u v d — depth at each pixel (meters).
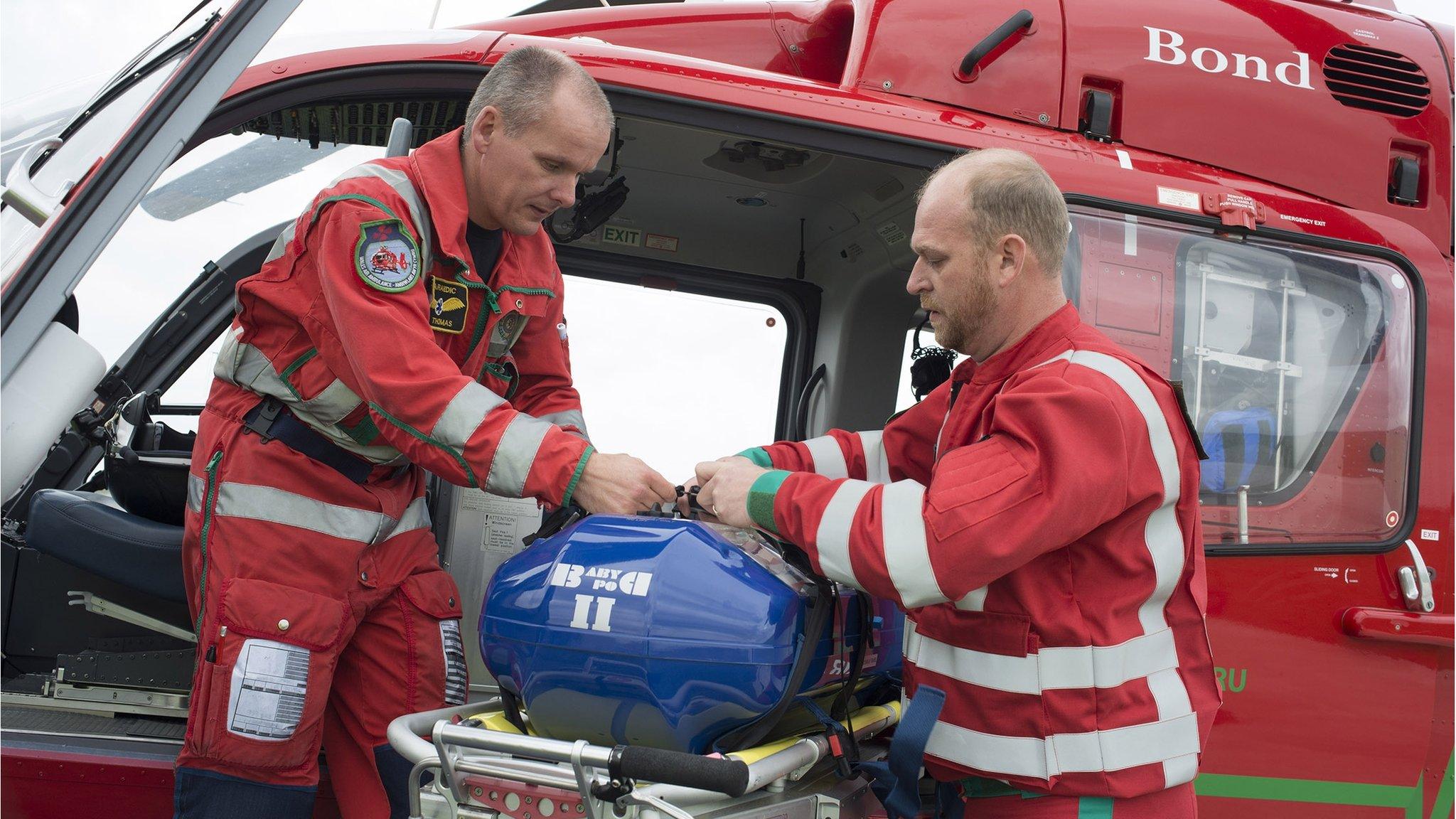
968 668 1.36
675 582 1.27
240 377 1.61
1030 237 1.38
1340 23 2.45
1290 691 2.05
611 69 2.00
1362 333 2.21
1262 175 2.32
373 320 1.43
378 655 1.69
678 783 1.10
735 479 1.43
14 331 1.40
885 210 2.90
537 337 1.86
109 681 2.03
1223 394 2.12
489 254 1.66
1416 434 2.18
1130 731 1.32
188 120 1.52
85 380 1.51
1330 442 2.16
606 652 1.26
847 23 2.52
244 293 1.57
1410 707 2.11
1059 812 1.32
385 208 1.48
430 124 2.36
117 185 1.48
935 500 1.25
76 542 2.00
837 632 1.43
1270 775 2.04
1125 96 2.26
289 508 1.57
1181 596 1.41
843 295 3.20
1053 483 1.22
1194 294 2.12
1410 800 2.11
